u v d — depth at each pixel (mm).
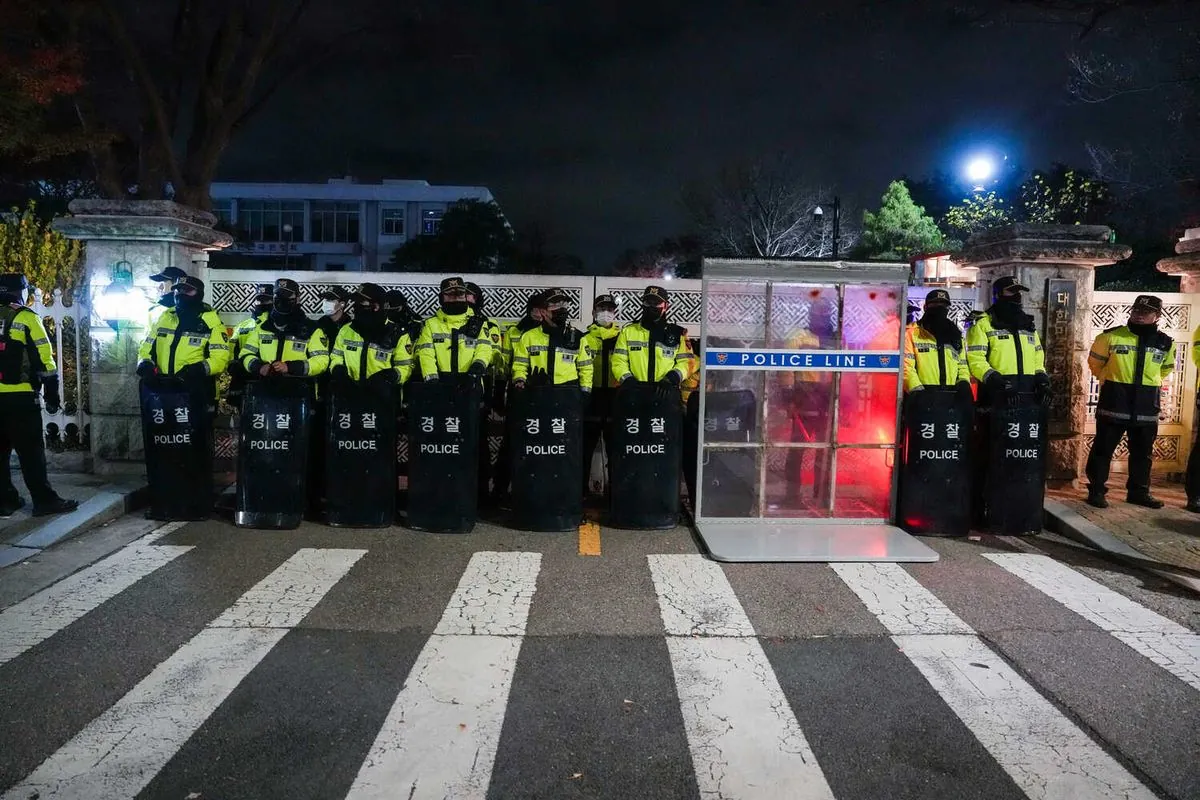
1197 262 9359
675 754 3883
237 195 53094
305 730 4047
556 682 4582
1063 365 9062
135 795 3504
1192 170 14469
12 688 4426
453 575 6309
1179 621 5590
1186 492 8453
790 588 6141
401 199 53031
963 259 9719
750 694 4473
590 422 8383
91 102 13734
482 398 7875
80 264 11227
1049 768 3803
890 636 5277
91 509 7555
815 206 33906
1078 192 22703
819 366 7637
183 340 7625
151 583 6051
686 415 8211
